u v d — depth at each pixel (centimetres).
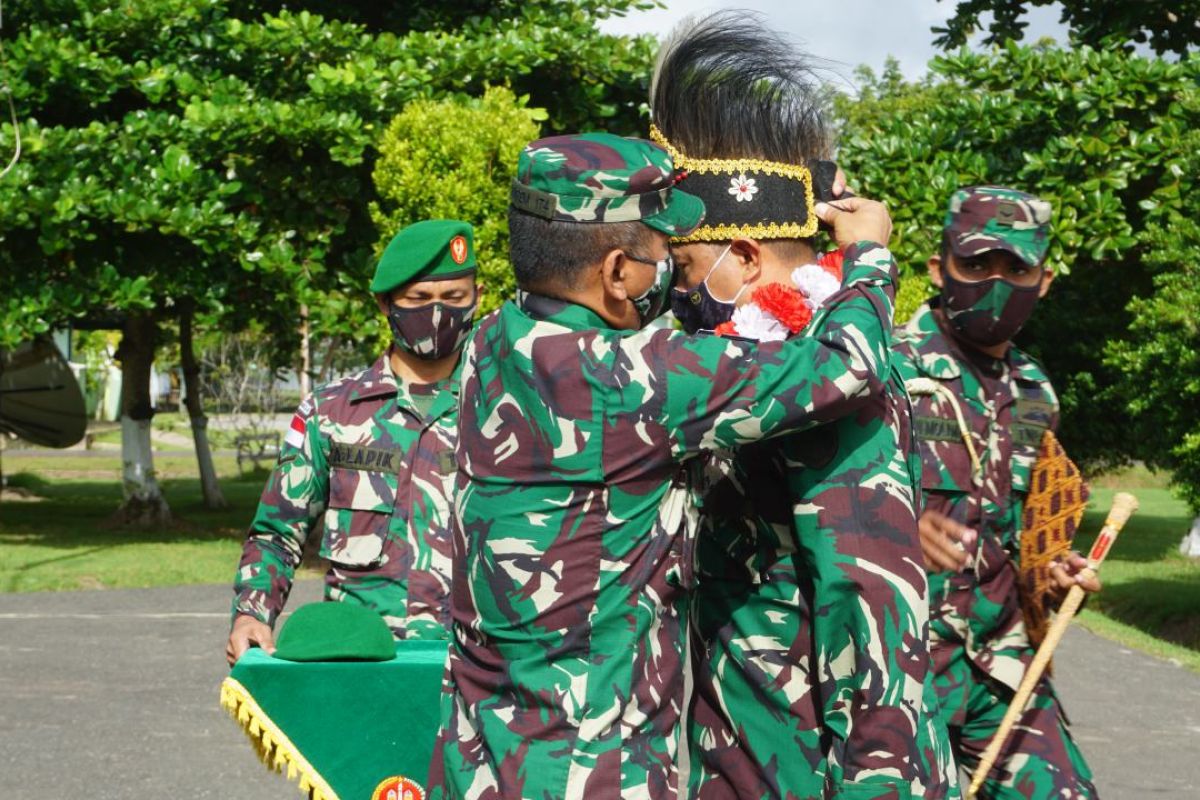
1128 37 1423
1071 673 824
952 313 291
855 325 210
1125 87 1227
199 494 2219
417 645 332
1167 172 1207
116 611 1015
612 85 1420
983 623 288
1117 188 1224
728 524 230
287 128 1228
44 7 1305
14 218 1187
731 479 229
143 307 1316
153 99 1275
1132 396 1030
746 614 228
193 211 1215
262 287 1386
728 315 238
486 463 213
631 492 206
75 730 640
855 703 208
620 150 214
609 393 205
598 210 210
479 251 1127
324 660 304
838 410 205
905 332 302
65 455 3275
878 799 205
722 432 205
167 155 1230
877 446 213
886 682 205
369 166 1329
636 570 207
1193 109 1141
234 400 2850
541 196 212
